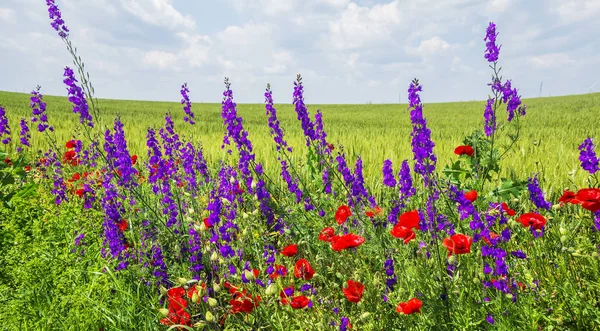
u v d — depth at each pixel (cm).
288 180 434
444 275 249
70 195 543
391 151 801
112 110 3603
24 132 640
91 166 570
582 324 221
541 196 315
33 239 374
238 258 296
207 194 452
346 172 398
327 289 264
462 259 269
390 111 4272
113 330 268
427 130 287
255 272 256
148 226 357
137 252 332
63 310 277
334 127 1906
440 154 774
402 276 263
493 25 369
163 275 312
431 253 269
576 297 230
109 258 328
